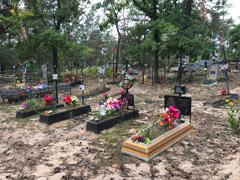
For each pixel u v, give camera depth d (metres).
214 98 9.95
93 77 23.42
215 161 3.90
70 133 5.83
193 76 19.33
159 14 18.03
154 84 17.52
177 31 16.38
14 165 3.98
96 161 4.04
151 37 16.86
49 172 3.64
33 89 11.88
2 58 28.53
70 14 19.92
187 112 6.13
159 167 3.76
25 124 6.77
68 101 8.01
